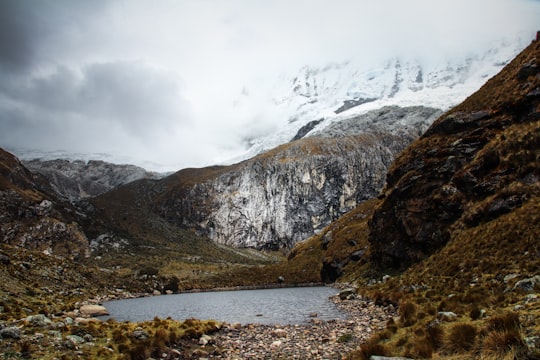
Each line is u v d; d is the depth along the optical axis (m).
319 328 43.72
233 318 63.12
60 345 30.20
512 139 63.69
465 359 19.48
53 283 99.19
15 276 83.75
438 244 69.31
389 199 92.88
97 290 124.69
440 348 22.73
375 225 97.50
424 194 78.19
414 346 24.25
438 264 56.69
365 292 76.62
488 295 33.56
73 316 58.81
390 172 96.88
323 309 66.88
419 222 76.44
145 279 195.50
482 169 66.12
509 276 36.69
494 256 44.25
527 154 58.97
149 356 30.66
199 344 37.19
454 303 33.78
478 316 27.27
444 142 82.56
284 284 195.00
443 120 87.31
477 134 75.62
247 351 33.94
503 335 18.47
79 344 31.64
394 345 26.86
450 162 75.75
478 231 54.44
